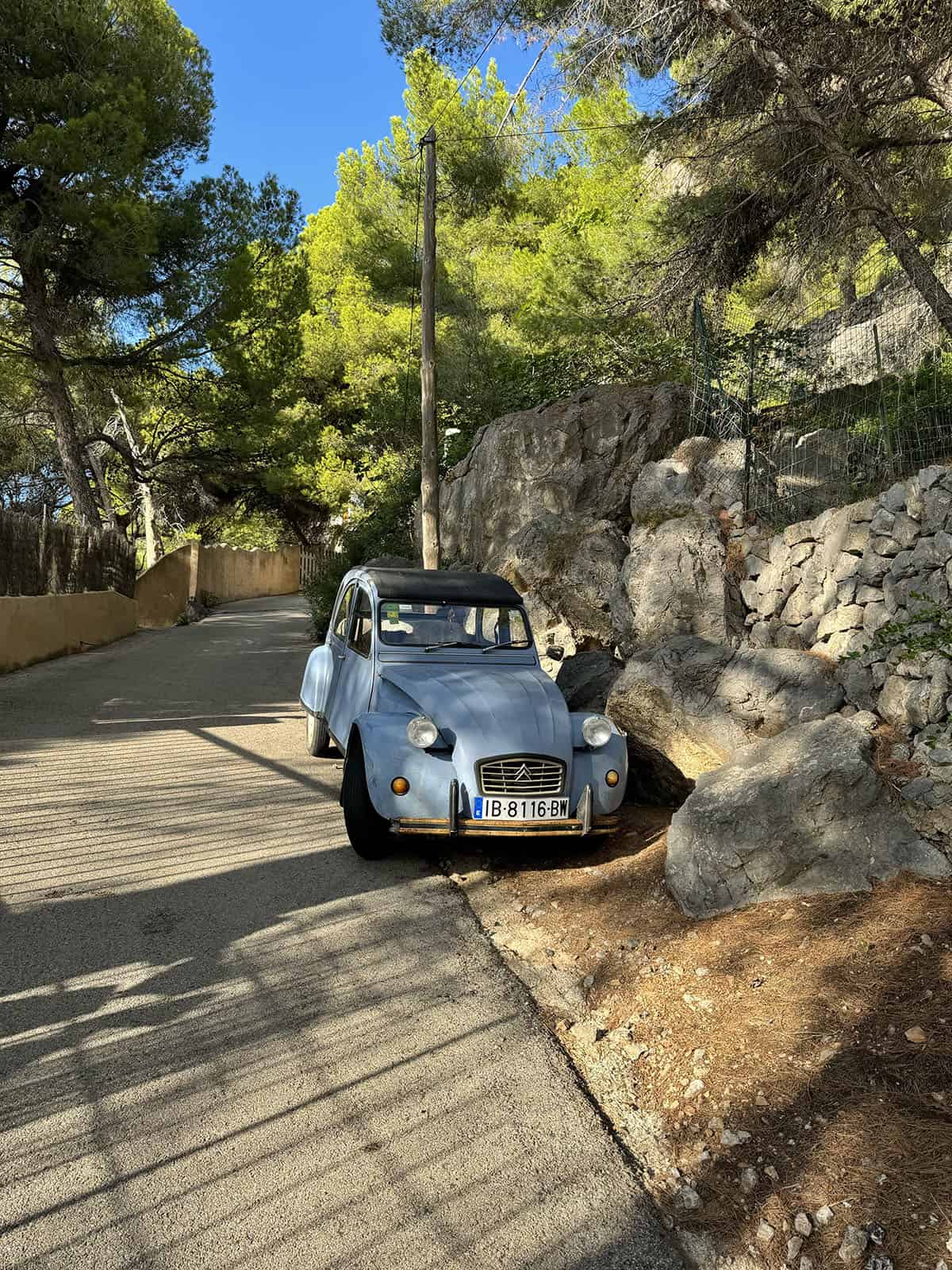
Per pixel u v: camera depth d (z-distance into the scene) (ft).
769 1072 10.60
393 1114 10.39
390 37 30.68
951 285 30.48
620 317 37.52
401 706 19.83
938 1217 8.27
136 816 21.31
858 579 20.08
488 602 23.62
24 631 46.85
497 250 81.05
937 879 13.48
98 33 59.36
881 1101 9.71
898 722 17.35
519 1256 8.36
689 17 25.22
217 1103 10.48
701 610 24.20
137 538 147.95
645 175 34.81
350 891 17.29
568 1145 9.95
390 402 81.30
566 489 36.04
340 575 64.13
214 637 68.08
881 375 24.13
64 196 56.39
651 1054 11.69
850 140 26.61
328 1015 12.61
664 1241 8.65
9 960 13.88
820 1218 8.59
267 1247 8.34
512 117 31.17
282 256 77.36
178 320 69.21
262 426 80.07
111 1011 12.49
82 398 90.22
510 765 17.69
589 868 18.38
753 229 30.37
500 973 14.06
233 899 16.65
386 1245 8.41
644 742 21.21
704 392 32.12
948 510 17.81
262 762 27.25
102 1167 9.35
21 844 19.06
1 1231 8.43
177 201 68.33
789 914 13.66
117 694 39.29
